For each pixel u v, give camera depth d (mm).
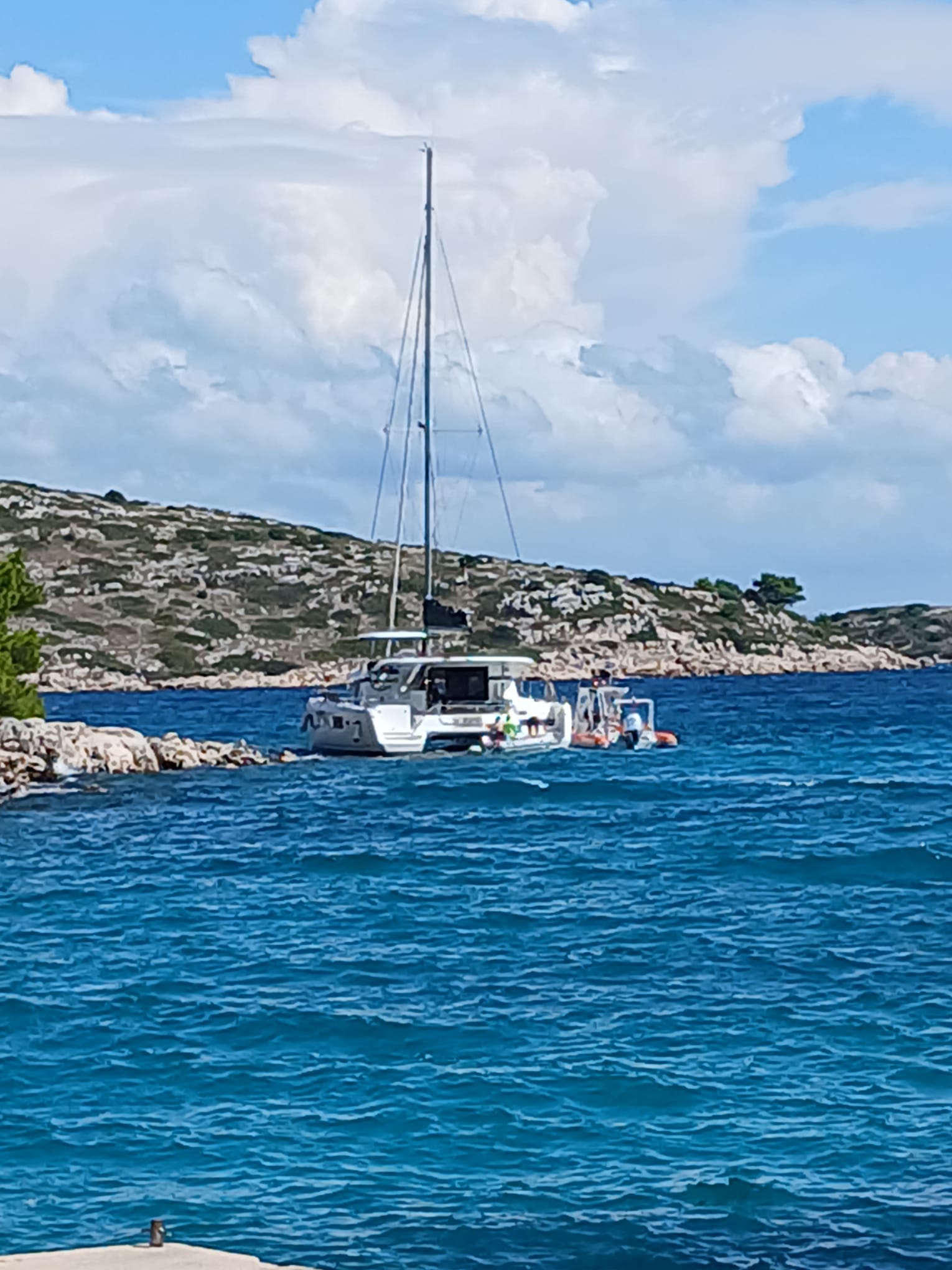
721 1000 27938
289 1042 25688
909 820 52875
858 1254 17547
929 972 29594
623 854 45594
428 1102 22594
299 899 38750
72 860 45375
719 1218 18531
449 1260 17500
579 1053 24797
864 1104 22266
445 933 34312
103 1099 22922
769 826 51500
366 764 70875
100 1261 15070
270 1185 19672
